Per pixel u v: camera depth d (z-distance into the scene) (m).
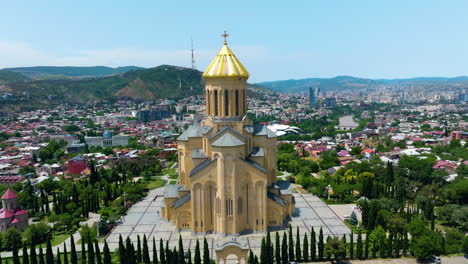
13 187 179.75
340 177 180.75
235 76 121.06
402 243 108.06
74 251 99.56
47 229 125.31
